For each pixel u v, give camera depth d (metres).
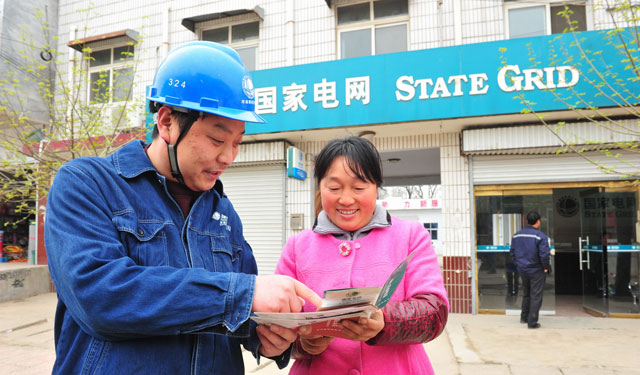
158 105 1.04
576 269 8.41
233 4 7.09
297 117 6.08
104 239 0.87
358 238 1.37
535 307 5.23
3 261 9.64
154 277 0.83
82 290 0.80
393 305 1.12
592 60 4.53
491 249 6.12
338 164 1.29
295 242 1.46
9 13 7.36
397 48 6.40
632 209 5.84
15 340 4.84
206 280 0.85
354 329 1.01
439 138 6.27
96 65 7.75
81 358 0.91
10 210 10.59
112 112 5.90
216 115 0.94
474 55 5.42
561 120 5.59
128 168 1.03
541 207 6.05
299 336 1.24
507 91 5.29
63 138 5.19
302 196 6.76
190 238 1.06
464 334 4.93
